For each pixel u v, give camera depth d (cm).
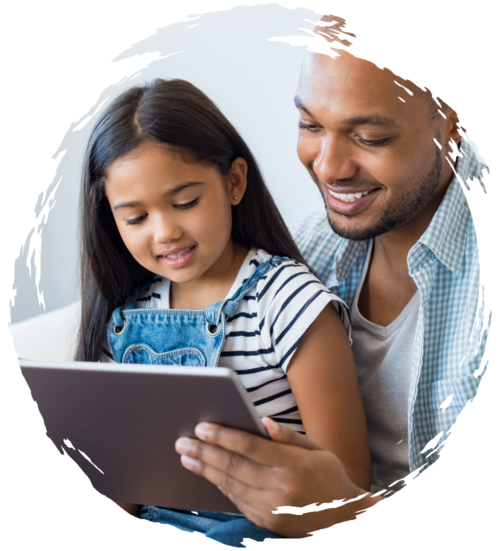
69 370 81
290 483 80
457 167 110
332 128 98
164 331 116
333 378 106
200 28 175
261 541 89
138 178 103
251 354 112
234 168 114
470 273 110
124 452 91
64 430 92
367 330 119
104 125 108
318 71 97
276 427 79
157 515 112
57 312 173
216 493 92
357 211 105
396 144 97
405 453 114
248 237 121
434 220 108
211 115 111
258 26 175
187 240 105
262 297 112
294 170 178
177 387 77
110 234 120
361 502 89
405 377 113
